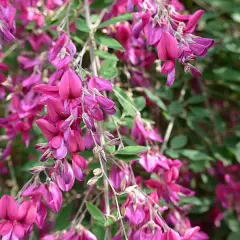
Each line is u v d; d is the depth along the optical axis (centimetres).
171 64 15
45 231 23
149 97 21
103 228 17
